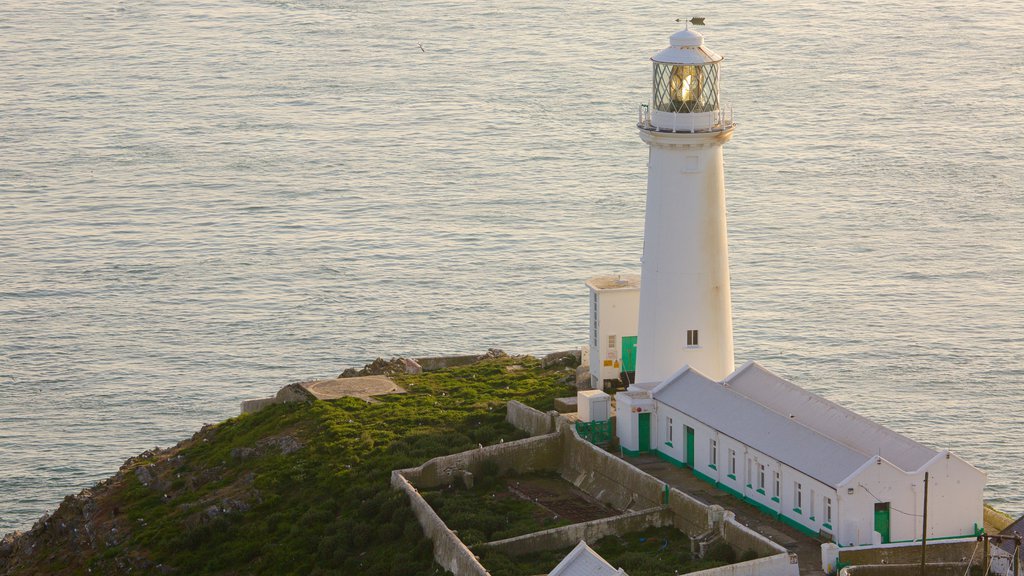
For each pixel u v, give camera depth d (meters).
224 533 72.69
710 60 73.44
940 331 126.38
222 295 140.25
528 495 71.56
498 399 83.88
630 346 82.69
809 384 115.19
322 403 83.94
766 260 147.25
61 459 105.38
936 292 137.38
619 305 82.31
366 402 84.25
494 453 73.75
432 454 75.12
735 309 133.00
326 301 137.50
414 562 65.31
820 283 140.00
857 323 128.62
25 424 111.00
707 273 75.94
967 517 62.00
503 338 126.94
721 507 64.88
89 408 114.00
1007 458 100.75
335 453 77.00
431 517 66.69
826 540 61.94
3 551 80.19
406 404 83.69
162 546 72.94
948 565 58.78
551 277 142.75
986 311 131.75
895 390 113.62
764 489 66.06
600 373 82.81
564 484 73.06
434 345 125.75
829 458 62.88
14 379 119.50
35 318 134.62
